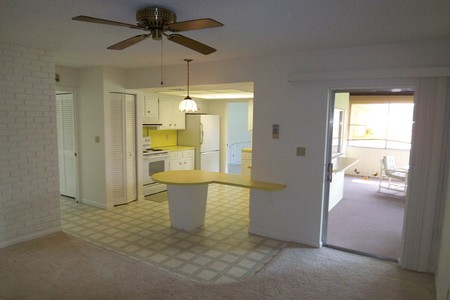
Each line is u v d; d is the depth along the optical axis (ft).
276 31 9.05
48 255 10.99
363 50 10.55
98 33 9.70
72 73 16.30
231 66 13.24
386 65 10.26
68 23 8.67
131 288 8.96
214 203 17.94
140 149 17.97
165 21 7.22
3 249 11.38
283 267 10.33
